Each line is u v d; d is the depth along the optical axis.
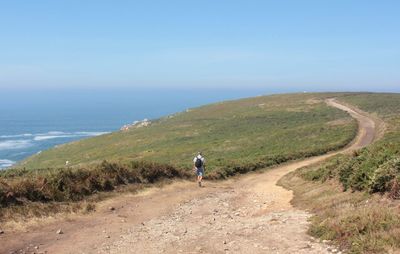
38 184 18.89
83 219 17.25
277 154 48.28
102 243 13.75
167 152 68.69
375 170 16.66
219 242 12.84
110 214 18.52
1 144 196.50
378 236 10.68
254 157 47.66
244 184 32.34
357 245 10.46
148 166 28.45
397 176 15.10
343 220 12.41
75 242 13.88
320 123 85.69
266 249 11.61
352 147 54.50
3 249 12.91
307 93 159.50
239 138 78.31
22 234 14.57
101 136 123.31
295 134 71.88
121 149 92.00
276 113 117.88
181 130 107.81
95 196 21.05
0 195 16.64
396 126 62.75
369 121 82.75
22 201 17.22
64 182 20.48
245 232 13.80
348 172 19.50
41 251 12.87
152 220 17.75
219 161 42.25
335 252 10.70
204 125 111.56
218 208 20.91
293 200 21.02
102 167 24.72
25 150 172.62
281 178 33.53
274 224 14.56
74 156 93.50
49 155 104.12
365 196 16.19
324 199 18.47
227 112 135.62
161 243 13.41
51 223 16.19
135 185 25.00
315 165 34.94
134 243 13.62
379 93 149.75
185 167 35.72
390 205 13.81
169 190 26.17
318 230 12.62
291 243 11.91
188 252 12.09
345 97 139.62
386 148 20.03
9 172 23.58
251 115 119.12
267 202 21.70
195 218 18.17
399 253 9.61
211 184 30.77
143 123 146.50
